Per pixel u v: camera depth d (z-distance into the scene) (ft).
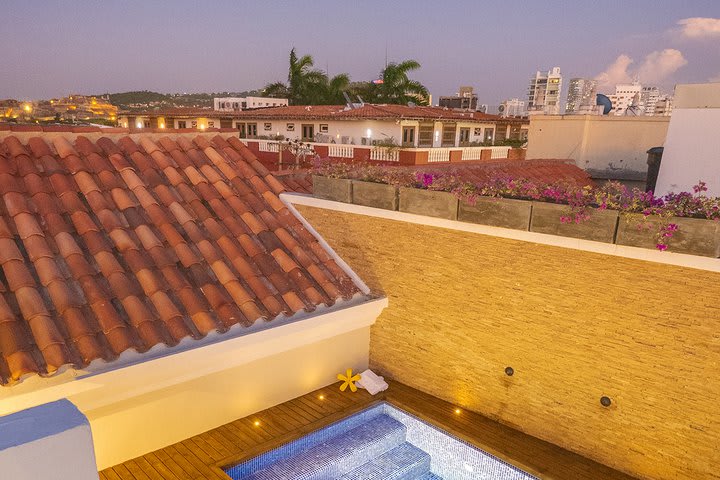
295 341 22.65
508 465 20.06
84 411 17.61
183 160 27.27
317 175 26.50
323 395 24.54
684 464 17.47
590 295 18.54
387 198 23.58
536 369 20.57
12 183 21.26
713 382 16.44
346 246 25.82
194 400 20.63
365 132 84.64
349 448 22.15
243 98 182.50
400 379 25.73
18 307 17.21
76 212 21.22
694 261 15.97
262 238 25.02
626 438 18.66
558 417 20.30
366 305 24.30
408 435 23.97
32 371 15.48
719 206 16.20
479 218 20.66
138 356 17.88
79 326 17.20
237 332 20.39
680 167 39.83
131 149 26.22
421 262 23.32
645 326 17.49
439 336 23.57
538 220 19.07
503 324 21.21
